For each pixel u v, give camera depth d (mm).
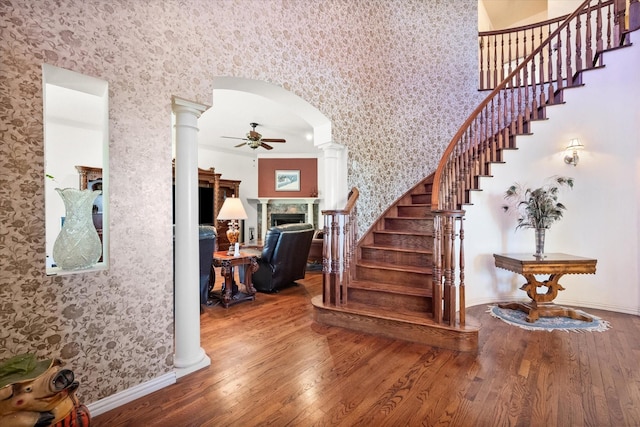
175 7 2201
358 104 3969
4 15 1522
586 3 3762
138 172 1996
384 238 4105
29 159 1594
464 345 2574
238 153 8664
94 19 1805
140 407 1857
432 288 2971
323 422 1708
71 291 1724
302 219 9047
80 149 5703
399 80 4586
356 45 3963
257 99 4816
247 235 8836
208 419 1747
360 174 4008
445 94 4980
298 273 4836
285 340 2826
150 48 2057
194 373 2240
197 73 2322
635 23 3441
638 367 2266
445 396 1938
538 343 2713
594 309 3666
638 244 3441
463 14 5121
